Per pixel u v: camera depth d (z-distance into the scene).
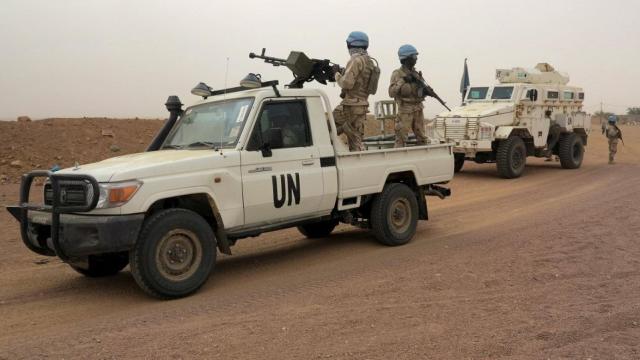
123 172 5.18
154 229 5.27
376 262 6.65
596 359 3.81
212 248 5.68
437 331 4.35
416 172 7.85
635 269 5.97
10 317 5.11
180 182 5.44
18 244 8.29
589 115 18.80
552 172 17.27
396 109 8.98
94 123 19.75
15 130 17.45
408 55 8.66
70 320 4.99
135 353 4.07
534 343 4.09
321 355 3.96
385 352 3.98
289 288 5.68
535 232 7.98
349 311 4.86
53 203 5.25
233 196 5.84
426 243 7.67
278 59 7.48
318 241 8.20
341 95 7.59
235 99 6.45
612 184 13.52
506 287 5.46
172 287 5.38
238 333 4.41
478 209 10.66
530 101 16.39
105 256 6.30
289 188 6.30
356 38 7.39
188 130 6.65
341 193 6.84
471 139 15.54
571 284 5.50
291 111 6.52
